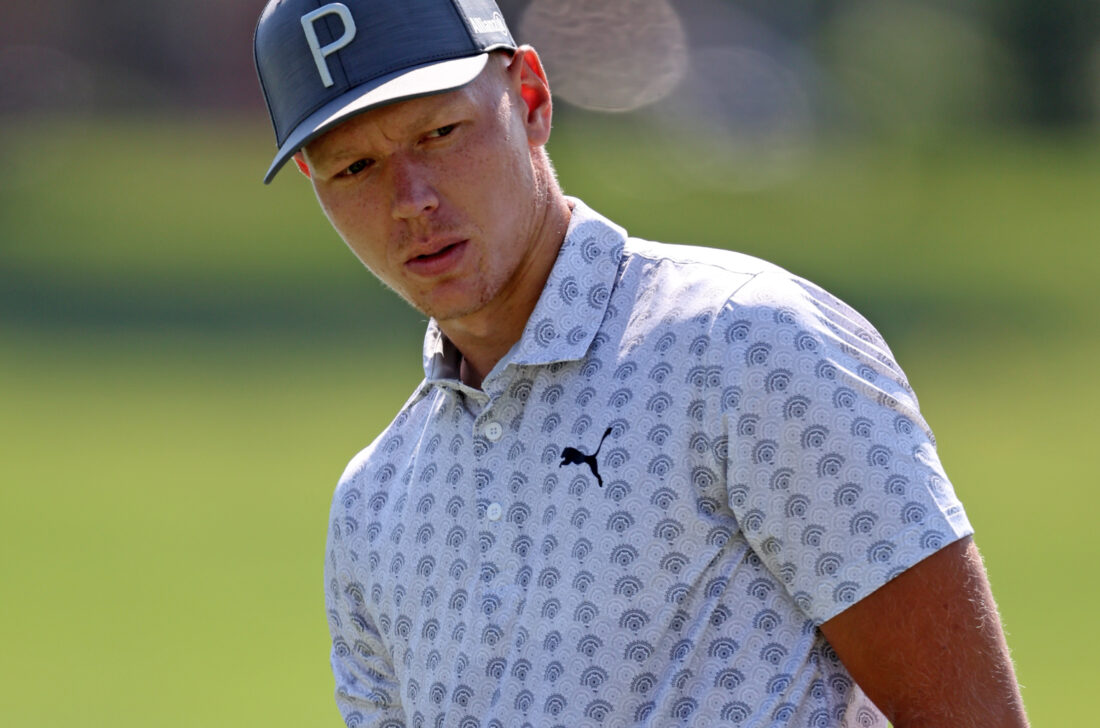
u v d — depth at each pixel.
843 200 110.44
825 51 149.62
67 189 109.50
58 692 27.78
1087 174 117.00
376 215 8.48
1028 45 144.00
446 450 8.84
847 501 7.85
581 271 8.62
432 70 8.27
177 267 84.50
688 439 8.12
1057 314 70.19
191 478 45.12
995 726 7.72
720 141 131.75
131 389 57.62
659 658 8.07
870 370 8.10
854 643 7.92
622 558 8.10
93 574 36.00
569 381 8.45
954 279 80.81
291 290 76.94
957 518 7.88
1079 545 35.84
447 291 8.46
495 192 8.45
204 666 29.16
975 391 54.53
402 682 8.95
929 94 144.12
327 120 8.25
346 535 9.35
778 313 8.07
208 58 141.38
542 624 8.21
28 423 52.56
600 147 126.19
